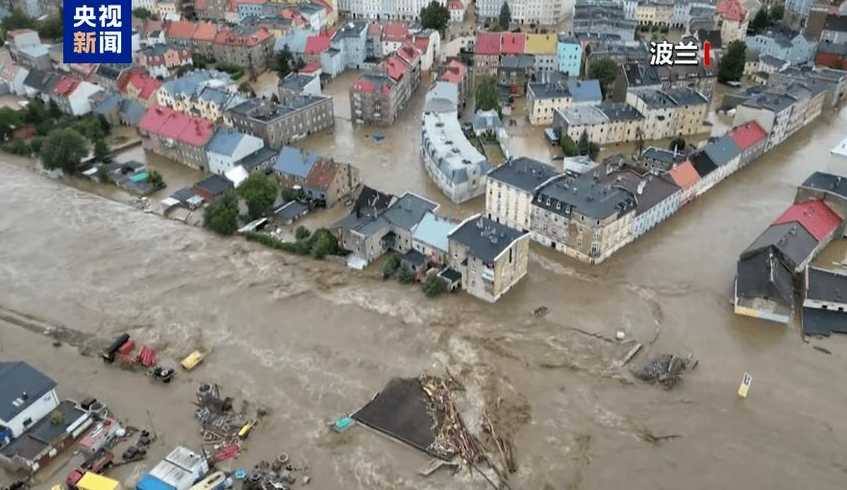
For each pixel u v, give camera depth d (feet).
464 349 415.03
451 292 464.65
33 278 488.02
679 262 495.82
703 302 454.40
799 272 470.80
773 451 347.97
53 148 622.54
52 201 590.14
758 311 436.35
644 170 574.56
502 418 366.22
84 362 411.75
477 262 444.55
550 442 352.69
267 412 372.38
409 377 394.52
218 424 364.38
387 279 481.05
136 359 407.03
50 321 445.78
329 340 424.87
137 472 339.16
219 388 389.39
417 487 329.93
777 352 411.75
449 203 572.92
